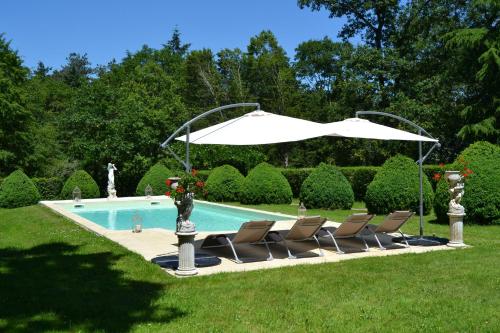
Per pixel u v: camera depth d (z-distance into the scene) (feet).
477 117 84.07
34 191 68.23
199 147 95.45
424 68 95.76
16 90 95.66
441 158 94.89
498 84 82.23
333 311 19.17
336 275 25.08
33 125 101.76
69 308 19.70
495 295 21.11
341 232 32.35
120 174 91.45
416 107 87.04
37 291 22.53
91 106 92.27
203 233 40.96
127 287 23.16
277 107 130.41
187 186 25.05
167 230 42.45
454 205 33.40
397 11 97.86
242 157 92.94
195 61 139.54
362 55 93.04
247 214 59.00
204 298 21.09
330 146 108.68
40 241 37.55
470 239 36.22
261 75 136.15
